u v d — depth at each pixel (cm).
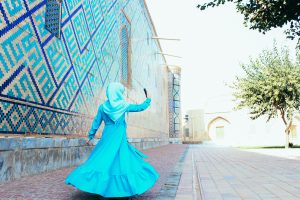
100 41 904
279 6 672
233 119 3406
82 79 739
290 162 848
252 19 736
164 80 2956
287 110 1922
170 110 3253
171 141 3172
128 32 1344
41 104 536
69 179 302
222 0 702
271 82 1842
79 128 713
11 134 447
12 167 443
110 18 1041
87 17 795
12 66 453
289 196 363
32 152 498
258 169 666
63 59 630
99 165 301
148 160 873
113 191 291
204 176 549
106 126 335
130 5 1404
